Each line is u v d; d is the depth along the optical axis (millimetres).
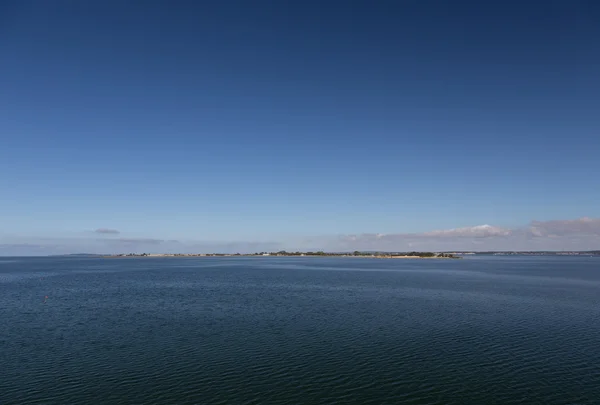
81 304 69062
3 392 29688
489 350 40031
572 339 44469
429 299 75562
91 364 35594
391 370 34281
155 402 28094
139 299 75688
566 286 102438
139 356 37781
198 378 32375
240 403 27984
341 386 30906
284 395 29312
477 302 71688
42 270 191750
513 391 30125
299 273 159250
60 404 27781
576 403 28156
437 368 34812
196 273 160375
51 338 44438
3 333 46781
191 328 49250
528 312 61219
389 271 173875
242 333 46625
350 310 62281
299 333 46688
